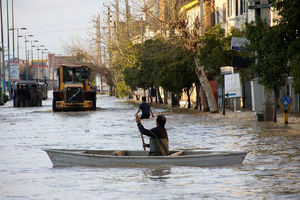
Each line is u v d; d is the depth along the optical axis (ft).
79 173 106.42
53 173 108.17
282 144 150.61
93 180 98.07
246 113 303.68
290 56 181.88
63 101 391.65
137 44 485.56
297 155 127.54
